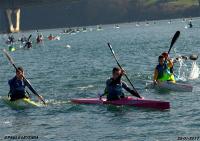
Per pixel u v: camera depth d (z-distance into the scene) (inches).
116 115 1390.3
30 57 4247.0
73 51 4805.6
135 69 2613.2
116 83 1536.7
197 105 1485.0
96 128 1246.3
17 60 3956.7
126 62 3127.5
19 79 1595.7
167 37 6594.5
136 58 3410.4
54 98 1740.9
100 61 3353.8
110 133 1186.6
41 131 1242.0
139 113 1402.6
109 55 3919.8
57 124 1312.7
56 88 2007.9
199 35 6358.3
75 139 1146.0
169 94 1721.2
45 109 1523.1
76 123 1312.7
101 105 1536.7
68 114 1435.8
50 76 2506.2
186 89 1759.4
